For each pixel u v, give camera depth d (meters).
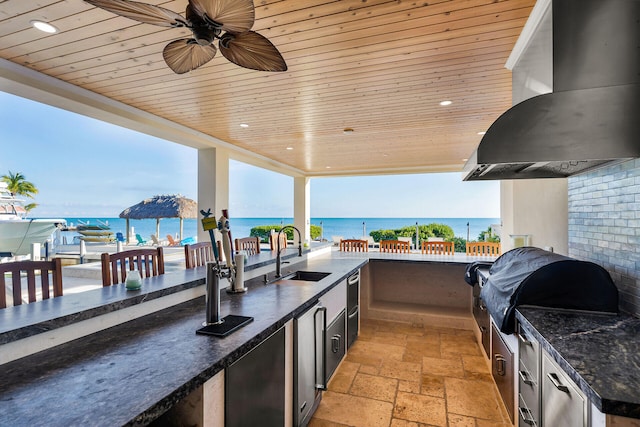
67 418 0.77
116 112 3.02
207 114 3.40
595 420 0.96
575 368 1.05
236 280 2.12
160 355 1.15
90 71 2.41
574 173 2.27
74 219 21.27
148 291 1.67
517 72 2.09
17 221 5.61
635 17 1.40
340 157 5.79
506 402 2.04
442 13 1.68
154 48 2.09
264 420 1.45
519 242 3.18
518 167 2.13
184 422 1.10
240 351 1.23
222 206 4.57
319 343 2.13
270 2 1.58
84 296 1.57
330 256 4.38
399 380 2.62
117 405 0.83
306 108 3.19
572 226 2.30
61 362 1.09
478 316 3.22
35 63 2.28
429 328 3.85
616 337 1.31
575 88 1.46
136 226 26.30
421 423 2.07
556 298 1.67
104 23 1.80
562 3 1.48
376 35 1.90
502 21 1.74
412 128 3.91
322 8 1.64
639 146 1.36
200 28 1.40
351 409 2.22
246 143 4.74
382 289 4.57
